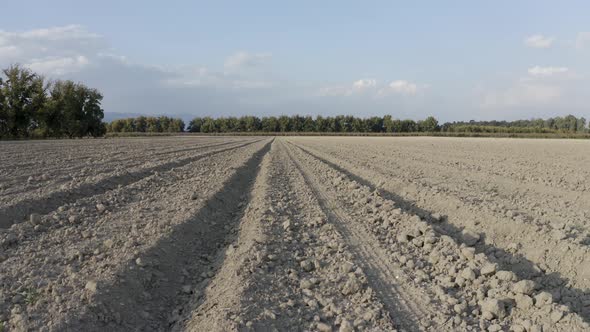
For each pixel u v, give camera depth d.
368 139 72.88
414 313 6.14
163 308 6.44
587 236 9.19
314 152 36.97
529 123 113.50
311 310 6.11
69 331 5.18
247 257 7.72
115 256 7.33
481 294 6.63
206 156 27.86
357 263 7.97
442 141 59.25
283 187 15.79
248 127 129.00
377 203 12.96
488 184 16.52
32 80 52.88
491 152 35.03
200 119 128.25
